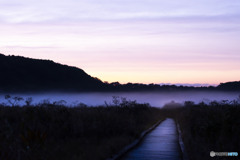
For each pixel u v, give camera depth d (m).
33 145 11.83
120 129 19.67
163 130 29.72
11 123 15.67
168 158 13.51
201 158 12.61
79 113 20.48
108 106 30.28
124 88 189.75
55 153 11.61
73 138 15.77
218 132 14.53
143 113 34.94
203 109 21.61
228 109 15.66
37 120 16.98
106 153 12.80
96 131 17.38
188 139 17.31
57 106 21.23
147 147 17.14
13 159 10.38
